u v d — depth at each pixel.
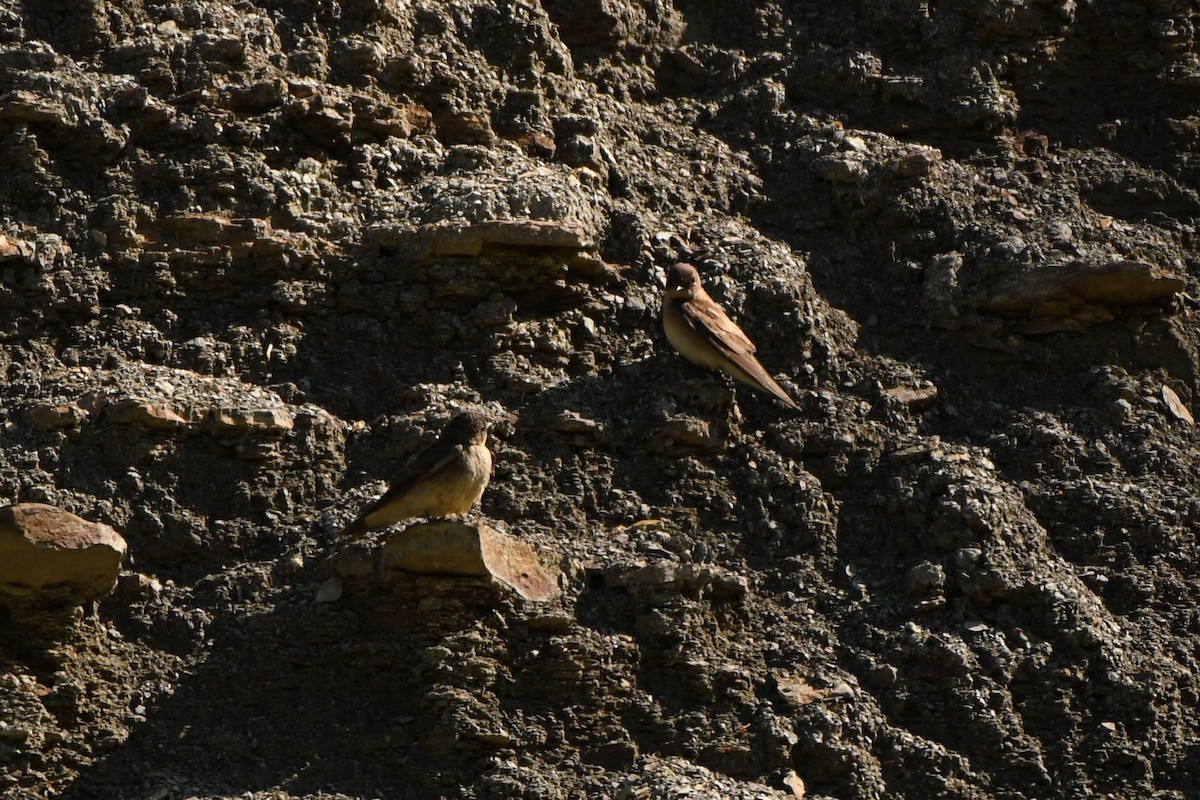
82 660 10.99
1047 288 14.95
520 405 13.41
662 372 13.87
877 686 12.22
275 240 13.51
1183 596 13.27
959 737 12.05
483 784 11.02
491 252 13.80
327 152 14.52
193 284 13.45
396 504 11.35
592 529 12.82
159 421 12.08
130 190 13.65
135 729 10.96
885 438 13.96
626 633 11.84
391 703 11.41
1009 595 12.65
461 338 13.72
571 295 14.10
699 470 13.34
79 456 11.99
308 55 14.70
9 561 10.51
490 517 12.62
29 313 12.93
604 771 11.29
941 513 13.12
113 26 14.39
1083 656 12.44
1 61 13.74
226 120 14.08
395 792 11.02
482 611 11.48
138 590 11.52
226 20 14.77
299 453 12.57
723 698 11.79
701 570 12.12
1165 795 11.95
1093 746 12.07
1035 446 14.23
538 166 14.80
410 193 14.42
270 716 11.26
